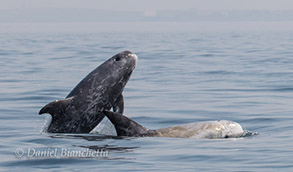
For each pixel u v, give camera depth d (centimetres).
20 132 4956
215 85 8656
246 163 3806
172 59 13412
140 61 12862
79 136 4650
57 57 14100
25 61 12875
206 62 12638
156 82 9019
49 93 7638
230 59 13388
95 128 4941
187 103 6838
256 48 17025
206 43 19950
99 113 4838
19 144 4400
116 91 4894
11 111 6172
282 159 3897
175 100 7094
